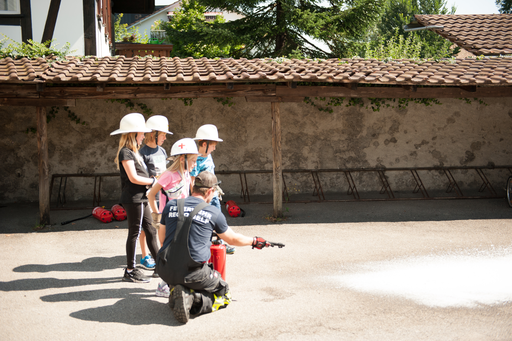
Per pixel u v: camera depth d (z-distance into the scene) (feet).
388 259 18.80
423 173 35.29
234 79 23.79
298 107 33.91
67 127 31.55
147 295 14.78
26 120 31.04
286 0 60.18
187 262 12.17
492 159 35.58
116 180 32.45
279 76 23.95
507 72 28.02
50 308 13.66
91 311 13.44
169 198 15.24
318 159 34.45
